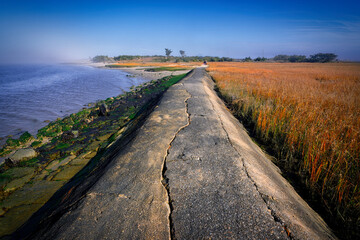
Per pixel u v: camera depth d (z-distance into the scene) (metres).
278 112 6.62
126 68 61.56
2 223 3.33
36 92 21.39
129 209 2.27
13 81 33.75
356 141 4.16
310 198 3.46
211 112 6.54
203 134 4.58
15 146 7.34
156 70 42.81
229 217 2.16
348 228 2.71
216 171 3.05
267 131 5.81
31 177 4.90
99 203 2.39
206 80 16.77
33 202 3.89
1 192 4.25
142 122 5.91
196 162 3.31
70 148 6.64
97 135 7.79
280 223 2.11
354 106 6.98
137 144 4.06
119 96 17.41
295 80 16.11
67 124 9.63
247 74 23.00
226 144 4.05
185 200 2.41
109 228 2.02
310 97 8.52
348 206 2.87
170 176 2.90
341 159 3.58
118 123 9.33
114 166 3.27
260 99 9.25
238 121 7.63
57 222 2.20
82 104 15.72
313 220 2.59
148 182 2.78
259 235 1.94
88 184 3.02
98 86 25.75
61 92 21.33
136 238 1.89
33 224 3.11
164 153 3.65
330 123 5.37
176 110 6.73
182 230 1.99
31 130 9.64
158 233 1.95
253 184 2.76
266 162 4.25
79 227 2.05
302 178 3.94
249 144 4.97
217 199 2.44
